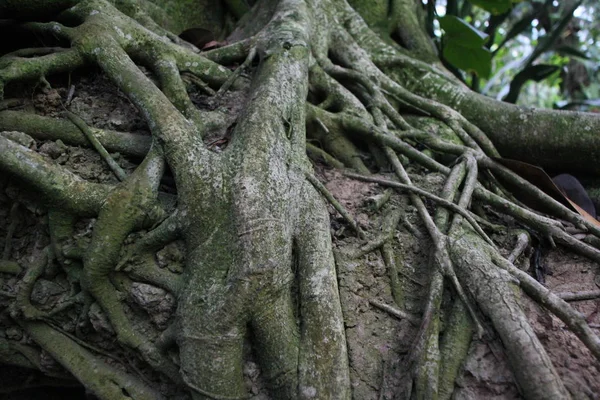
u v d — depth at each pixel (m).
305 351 2.61
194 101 3.79
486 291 2.69
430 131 4.27
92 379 2.82
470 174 3.58
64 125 3.23
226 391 2.50
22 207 3.04
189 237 2.82
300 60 3.81
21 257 3.04
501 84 11.47
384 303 2.96
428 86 4.77
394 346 2.79
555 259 3.32
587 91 9.70
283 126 3.32
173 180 3.09
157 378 2.82
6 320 3.01
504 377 2.49
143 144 3.24
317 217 3.01
